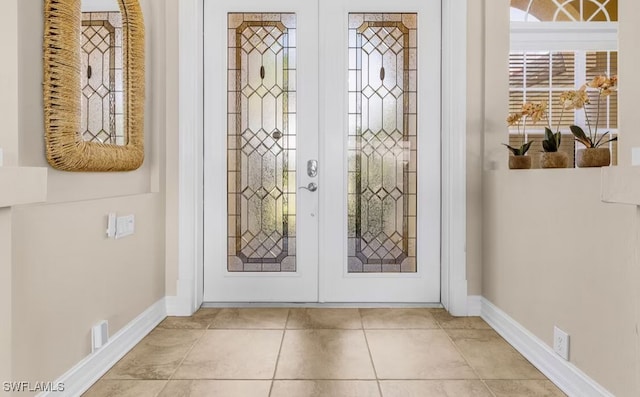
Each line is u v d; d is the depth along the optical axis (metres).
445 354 2.18
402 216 3.04
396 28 2.99
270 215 3.04
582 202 1.70
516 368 2.02
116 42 2.17
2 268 1.25
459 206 2.78
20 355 1.47
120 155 2.12
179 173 2.81
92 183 1.97
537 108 2.35
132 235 2.33
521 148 2.44
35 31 1.55
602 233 1.58
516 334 2.26
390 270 3.05
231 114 3.02
